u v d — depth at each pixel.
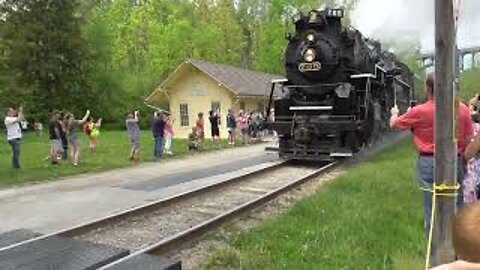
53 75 49.62
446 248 5.15
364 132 19.03
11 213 11.13
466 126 6.63
